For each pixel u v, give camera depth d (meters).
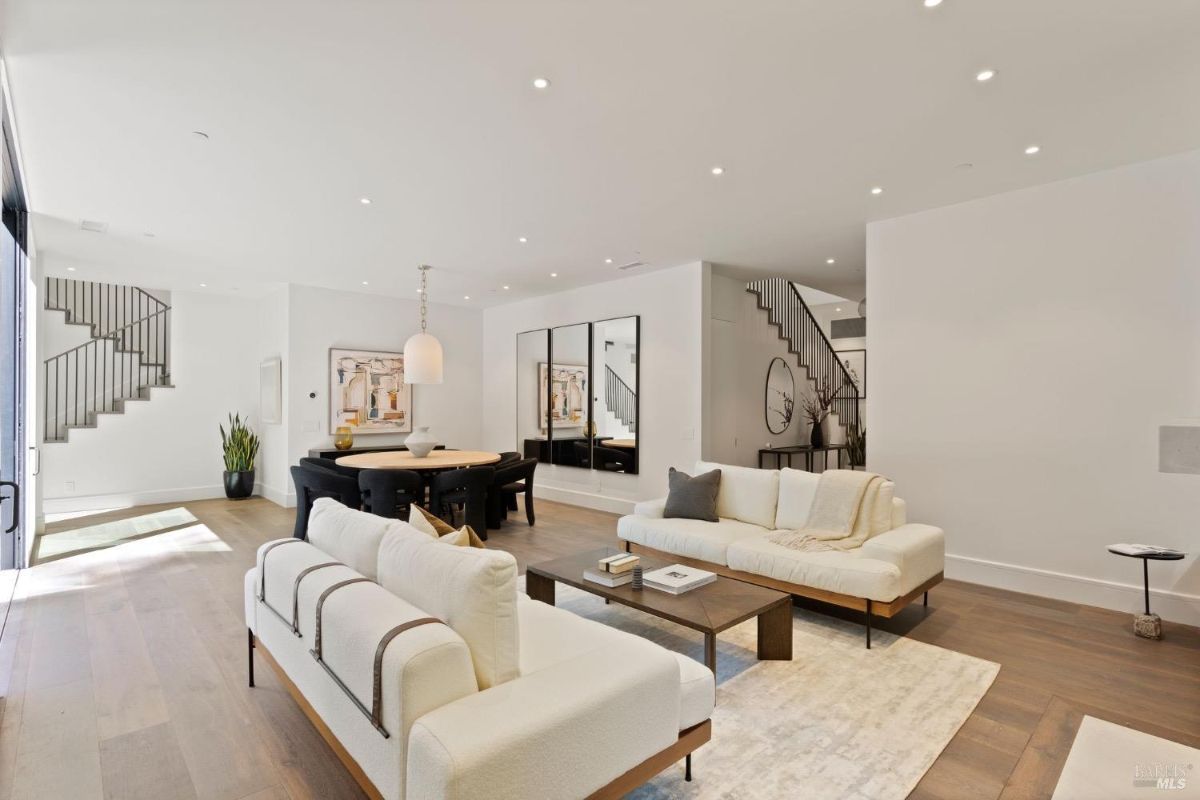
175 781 1.97
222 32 2.22
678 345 6.14
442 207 4.23
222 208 4.22
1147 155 3.38
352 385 7.39
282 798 1.89
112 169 3.50
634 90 2.66
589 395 7.12
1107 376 3.62
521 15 2.13
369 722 1.54
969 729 2.29
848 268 6.18
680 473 4.51
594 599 3.83
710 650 2.43
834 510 3.75
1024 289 3.91
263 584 2.40
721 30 2.23
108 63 2.41
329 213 4.35
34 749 2.14
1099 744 2.18
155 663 2.86
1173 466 2.92
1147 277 3.48
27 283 4.36
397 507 5.14
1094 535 3.67
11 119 2.87
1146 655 2.96
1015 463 3.95
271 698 2.53
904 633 3.27
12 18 2.11
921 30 2.23
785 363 8.00
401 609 1.65
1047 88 2.64
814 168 3.55
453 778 1.22
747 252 5.52
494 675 1.59
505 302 8.27
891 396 4.49
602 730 1.54
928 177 3.70
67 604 3.68
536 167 3.53
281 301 7.11
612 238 5.05
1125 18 2.15
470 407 8.70
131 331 7.34
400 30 2.22
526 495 6.01
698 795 1.89
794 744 2.18
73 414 6.93
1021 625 3.37
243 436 7.44
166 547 5.07
